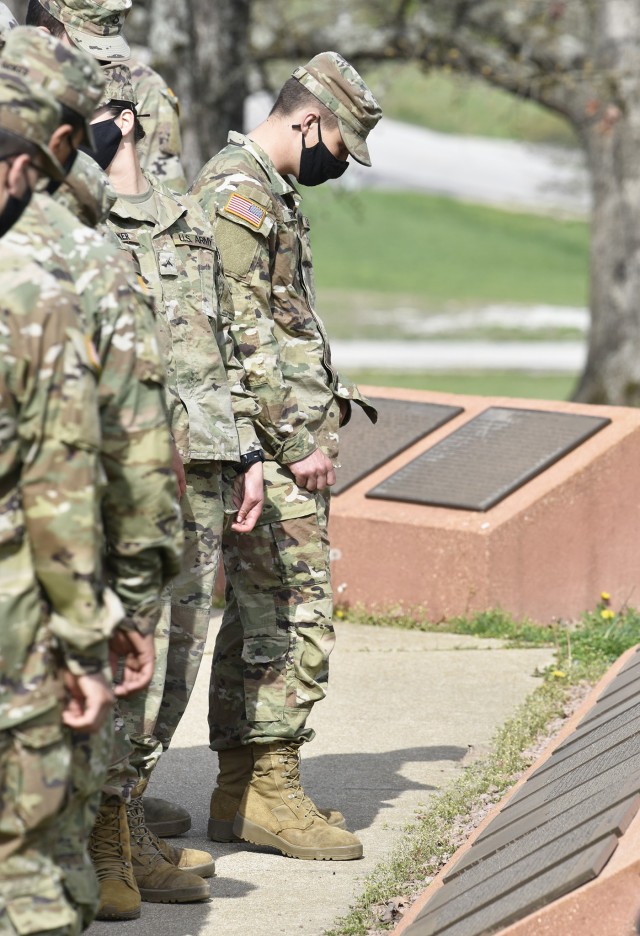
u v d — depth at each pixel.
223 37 34.47
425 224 126.38
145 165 18.22
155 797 12.93
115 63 10.76
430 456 21.36
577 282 112.00
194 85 33.62
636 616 20.05
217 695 12.35
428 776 13.98
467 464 20.97
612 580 20.66
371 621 20.30
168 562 7.71
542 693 16.38
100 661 7.20
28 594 7.04
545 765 12.52
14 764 7.09
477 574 19.64
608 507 20.52
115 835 10.38
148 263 10.64
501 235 126.25
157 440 7.48
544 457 20.61
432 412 22.45
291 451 11.79
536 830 10.12
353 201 50.91
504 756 14.16
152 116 18.23
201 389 10.78
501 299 103.25
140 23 40.28
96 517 7.04
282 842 11.88
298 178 12.23
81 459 6.97
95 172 8.27
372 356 76.75
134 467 7.43
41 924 7.06
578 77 44.94
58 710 7.14
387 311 95.62
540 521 19.92
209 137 34.28
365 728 15.48
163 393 7.61
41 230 7.26
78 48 10.67
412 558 20.14
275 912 10.62
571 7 47.12
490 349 81.75
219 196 11.63
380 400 23.02
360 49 46.25
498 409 22.06
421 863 11.54
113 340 7.40
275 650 11.91
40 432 6.93
